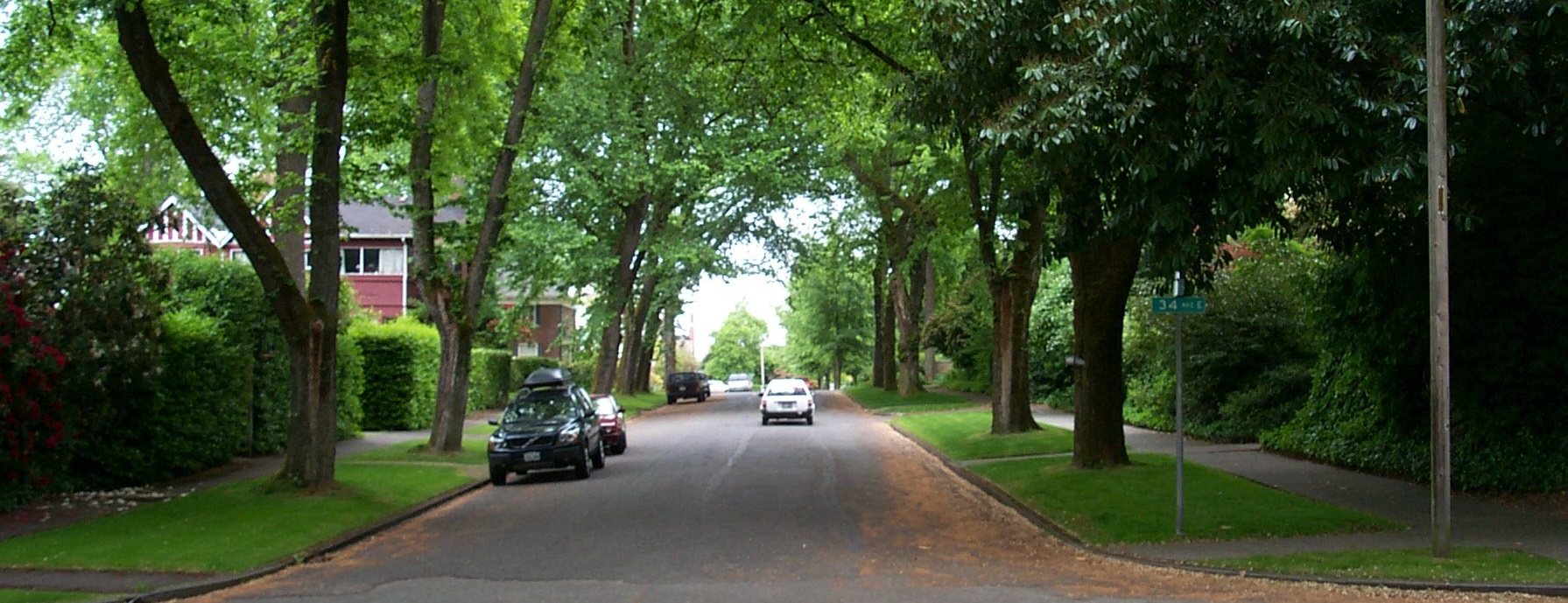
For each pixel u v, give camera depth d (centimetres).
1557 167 1445
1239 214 1251
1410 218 1519
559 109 3278
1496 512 1405
